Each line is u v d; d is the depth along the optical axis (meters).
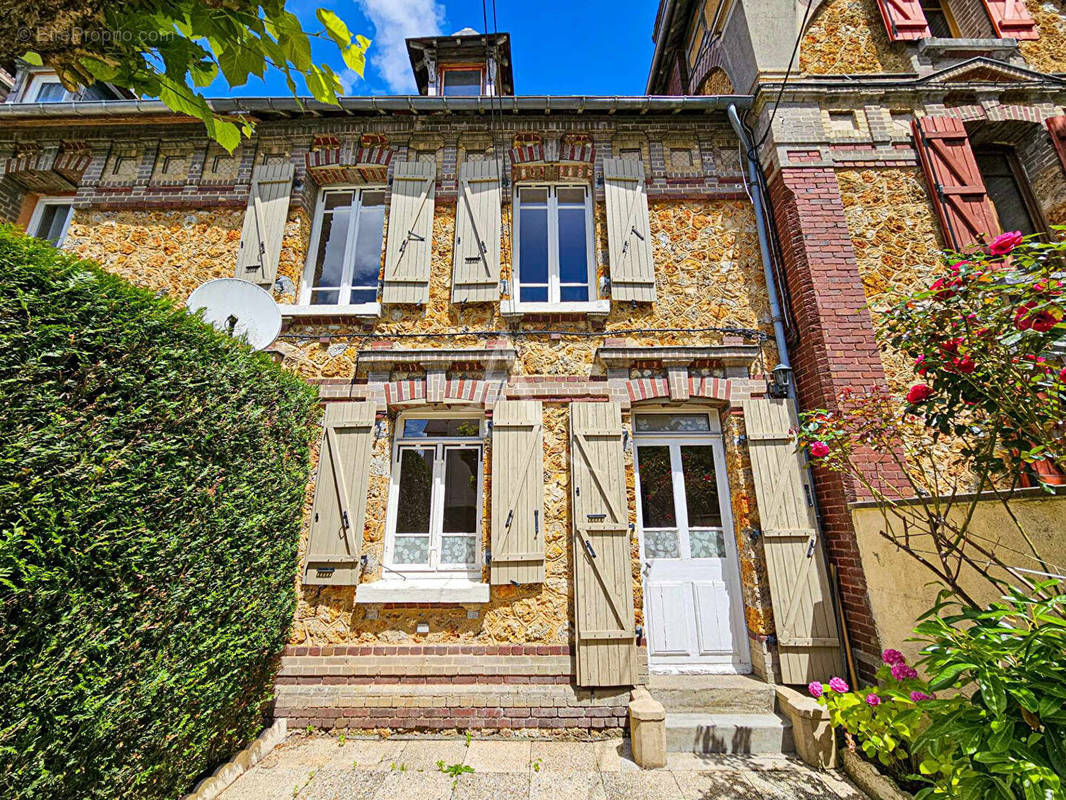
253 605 3.67
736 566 4.86
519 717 4.26
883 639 3.88
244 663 3.60
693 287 5.51
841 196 5.31
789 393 5.05
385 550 4.86
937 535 2.97
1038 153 5.46
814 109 5.59
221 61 1.70
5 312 2.10
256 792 3.43
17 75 6.95
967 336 2.50
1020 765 1.78
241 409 3.60
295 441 4.52
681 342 5.34
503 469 4.83
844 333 4.79
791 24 5.90
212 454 3.27
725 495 5.07
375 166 5.90
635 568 4.71
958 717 2.12
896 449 4.44
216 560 3.27
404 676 4.40
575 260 5.90
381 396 5.15
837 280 4.95
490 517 4.77
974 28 6.10
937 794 2.09
